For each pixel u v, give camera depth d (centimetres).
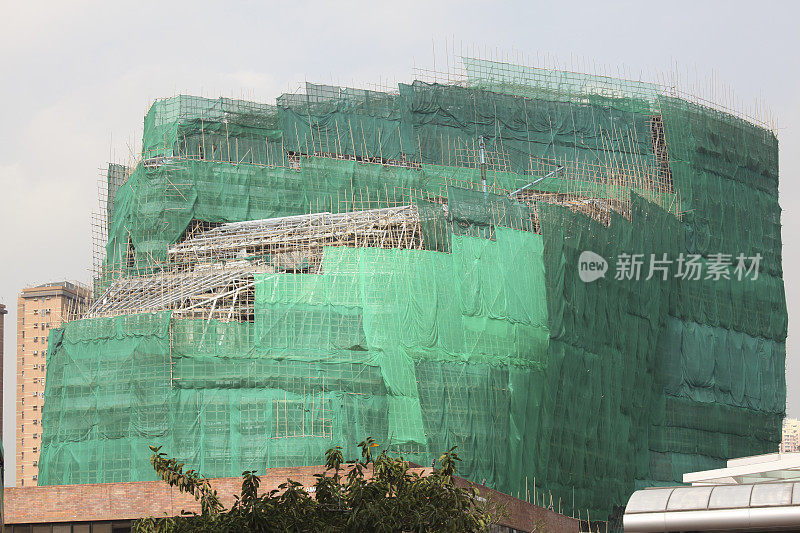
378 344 10438
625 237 12394
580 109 14288
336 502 4138
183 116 12781
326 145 13100
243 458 9925
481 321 10800
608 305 11938
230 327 10250
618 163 14250
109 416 10019
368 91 13450
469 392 10469
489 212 11412
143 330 10119
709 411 13362
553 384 10975
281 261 11588
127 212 11994
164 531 4200
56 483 10006
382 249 10700
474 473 10250
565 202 13212
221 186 12138
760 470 6141
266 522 4012
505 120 13925
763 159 14875
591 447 11469
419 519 3941
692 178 13888
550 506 10512
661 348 12888
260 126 13050
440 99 13675
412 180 13025
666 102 13988
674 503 3759
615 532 12056
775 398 14312
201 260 11738
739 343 13925
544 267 11156
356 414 10219
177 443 9900
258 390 10138
